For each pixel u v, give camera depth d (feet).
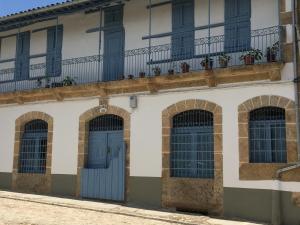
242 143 41.70
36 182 55.42
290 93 40.04
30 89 56.13
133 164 48.16
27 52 60.85
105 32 54.49
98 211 42.83
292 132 39.47
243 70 41.47
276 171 39.29
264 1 44.45
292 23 40.75
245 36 44.91
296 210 37.83
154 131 47.32
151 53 50.29
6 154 58.85
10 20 57.21
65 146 53.67
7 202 46.70
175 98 46.37
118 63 52.70
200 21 47.96
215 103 43.80
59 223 35.65
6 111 59.77
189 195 44.14
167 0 50.42
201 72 43.60
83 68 55.26
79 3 50.96
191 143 45.57
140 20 52.16
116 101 50.39
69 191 52.49
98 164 51.75
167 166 45.93
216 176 42.70
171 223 37.78
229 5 46.39
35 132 57.62
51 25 59.47
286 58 40.60
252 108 41.70
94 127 52.85
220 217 41.68
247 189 40.91
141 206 46.29
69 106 54.13
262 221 39.68
